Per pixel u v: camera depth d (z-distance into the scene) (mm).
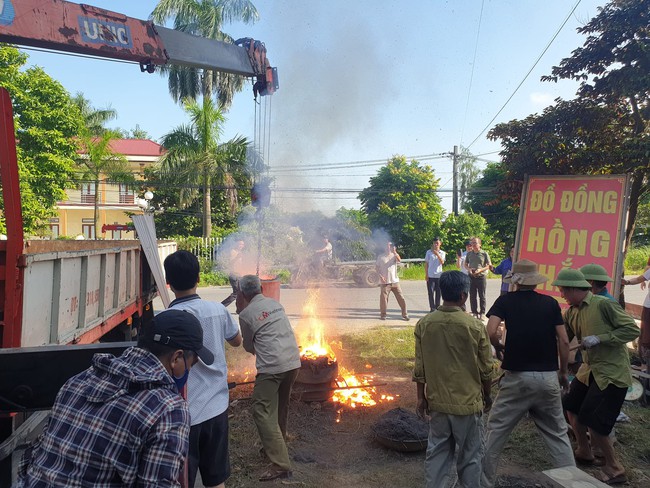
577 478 2654
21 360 2355
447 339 3518
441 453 3584
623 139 7020
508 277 3904
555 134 7098
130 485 1632
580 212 6414
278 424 4457
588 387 4250
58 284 3994
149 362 1809
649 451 4512
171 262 3223
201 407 3078
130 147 36344
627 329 3898
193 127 24719
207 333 3166
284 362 4148
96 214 27016
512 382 3762
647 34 6539
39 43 4738
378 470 4281
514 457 4492
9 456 2811
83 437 1642
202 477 3189
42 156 21062
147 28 5277
